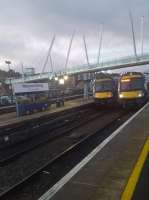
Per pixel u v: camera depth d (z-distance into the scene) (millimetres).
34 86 34125
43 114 26422
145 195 6285
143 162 8469
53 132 20484
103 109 34344
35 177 10023
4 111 33062
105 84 33188
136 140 11469
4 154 14500
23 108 29922
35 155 13625
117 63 81188
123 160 8789
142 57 76688
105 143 10898
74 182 7090
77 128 21062
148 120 16469
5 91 82562
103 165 8352
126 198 6062
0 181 9914
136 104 29984
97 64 85812
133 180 7043
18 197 8352
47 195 6484
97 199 6117
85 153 13500
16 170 11211
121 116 26500
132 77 30359
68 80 93812
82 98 48688
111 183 6961
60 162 11953
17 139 17609
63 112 28188
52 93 50812
